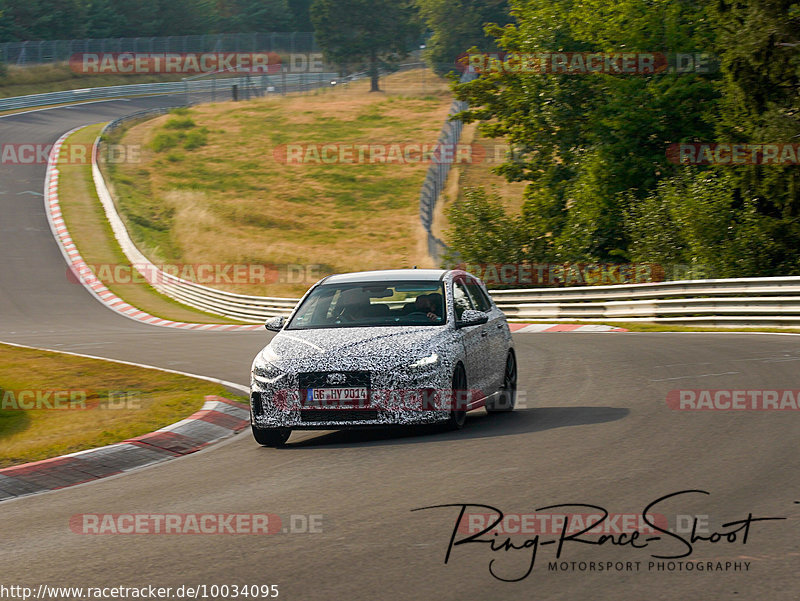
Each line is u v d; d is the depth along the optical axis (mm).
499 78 88125
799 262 61125
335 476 19812
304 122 196625
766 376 31047
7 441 26828
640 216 70312
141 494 19469
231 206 139750
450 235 81312
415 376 23219
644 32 76688
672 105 74625
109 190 143750
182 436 26328
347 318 25797
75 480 21859
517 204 128000
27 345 60250
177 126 193125
